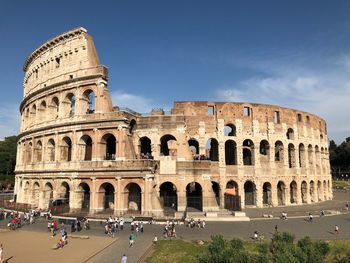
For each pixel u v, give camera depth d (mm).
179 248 41562
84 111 74188
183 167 70688
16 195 90312
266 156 86625
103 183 67938
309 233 51281
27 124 93750
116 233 53188
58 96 78312
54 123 76812
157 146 73688
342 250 38719
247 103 85312
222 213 65562
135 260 37562
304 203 91375
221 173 79750
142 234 51906
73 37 78688
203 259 31859
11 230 57156
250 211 74500
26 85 99188
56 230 56906
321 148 104625
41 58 87625
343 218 67438
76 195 69750
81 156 71875
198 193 82750
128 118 71062
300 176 90812
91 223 61781
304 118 96438
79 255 40094
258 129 84875
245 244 42562
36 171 77875
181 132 74000
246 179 81312
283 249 32531
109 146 80250
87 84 73188
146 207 64000
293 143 91062
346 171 188875
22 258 39188
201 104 82688
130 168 65438
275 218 65938
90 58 75062
